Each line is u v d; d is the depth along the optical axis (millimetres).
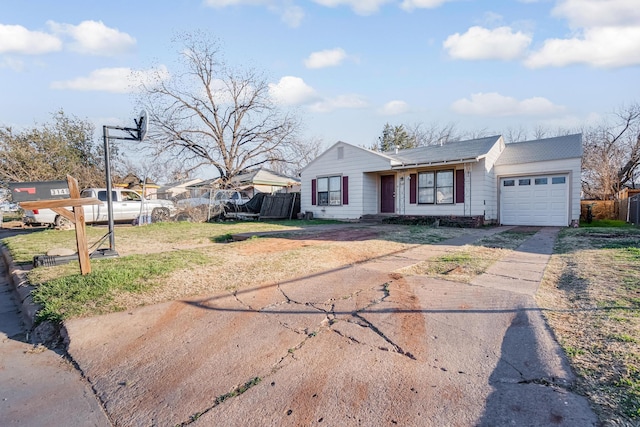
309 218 17641
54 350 3055
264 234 9867
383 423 1837
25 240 9086
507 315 3248
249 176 26359
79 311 3652
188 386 2324
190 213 15422
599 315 3102
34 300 4020
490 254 6617
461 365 2387
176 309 3732
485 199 13258
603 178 21141
